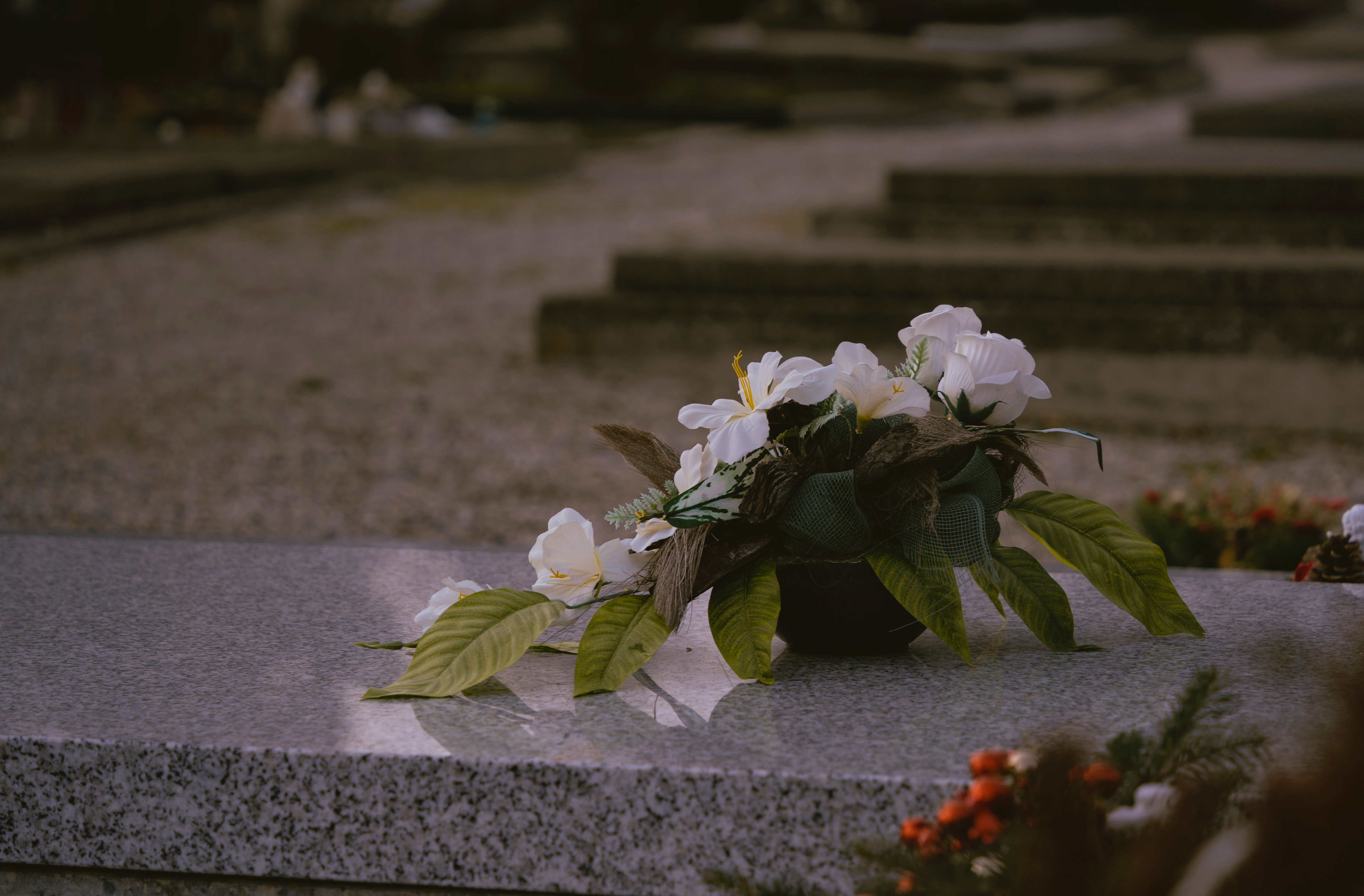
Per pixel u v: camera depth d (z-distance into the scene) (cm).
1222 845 98
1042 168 986
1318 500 462
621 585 202
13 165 1452
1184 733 142
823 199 1375
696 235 1211
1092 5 4422
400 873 165
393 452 637
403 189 1585
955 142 1920
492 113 2541
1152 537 428
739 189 1497
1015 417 196
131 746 166
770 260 807
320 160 1602
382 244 1226
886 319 786
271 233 1280
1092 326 764
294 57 3084
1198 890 97
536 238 1245
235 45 3067
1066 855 119
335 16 3114
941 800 153
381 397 739
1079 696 184
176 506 551
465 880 164
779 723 174
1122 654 206
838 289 802
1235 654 205
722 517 189
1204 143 1386
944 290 789
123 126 2359
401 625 239
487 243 1223
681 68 3247
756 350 798
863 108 2594
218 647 221
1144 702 180
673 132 2467
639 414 701
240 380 773
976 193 984
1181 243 913
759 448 190
